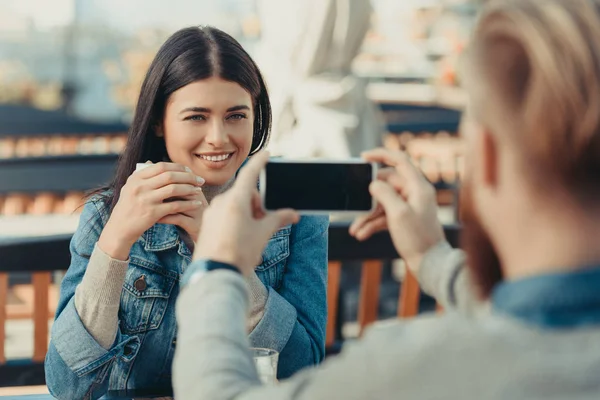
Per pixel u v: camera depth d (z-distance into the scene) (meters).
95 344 2.14
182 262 2.27
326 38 5.82
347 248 3.20
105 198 2.33
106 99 10.44
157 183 2.03
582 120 0.94
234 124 2.25
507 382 0.92
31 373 2.99
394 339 0.98
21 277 5.25
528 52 0.97
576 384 0.91
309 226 2.39
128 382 2.26
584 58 0.94
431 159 6.88
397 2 11.72
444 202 6.53
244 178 1.23
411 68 11.14
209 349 1.09
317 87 5.80
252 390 1.05
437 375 0.94
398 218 1.38
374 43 11.67
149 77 2.26
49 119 7.88
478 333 0.95
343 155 5.80
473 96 1.01
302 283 2.35
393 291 5.74
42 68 10.89
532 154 0.96
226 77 2.22
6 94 10.19
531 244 0.98
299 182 1.43
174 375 1.12
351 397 0.97
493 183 1.01
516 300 0.96
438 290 1.37
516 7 1.00
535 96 0.96
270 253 2.35
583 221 0.96
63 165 5.89
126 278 2.24
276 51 5.89
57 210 5.80
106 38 11.62
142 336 2.25
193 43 2.23
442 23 11.44
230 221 1.19
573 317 0.94
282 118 5.90
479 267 1.07
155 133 2.33
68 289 2.28
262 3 5.97
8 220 5.46
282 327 2.21
